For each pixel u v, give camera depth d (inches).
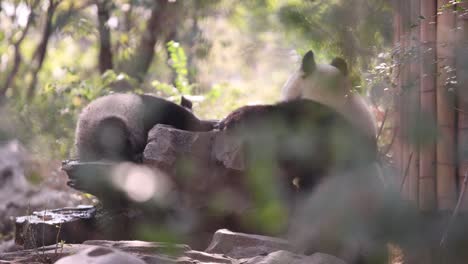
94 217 350.9
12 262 263.4
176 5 748.6
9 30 932.0
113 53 852.6
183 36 779.4
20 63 944.9
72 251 271.7
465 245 113.7
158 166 328.8
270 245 289.4
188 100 478.3
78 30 764.0
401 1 138.0
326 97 333.7
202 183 329.1
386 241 118.6
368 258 254.4
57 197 550.6
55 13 829.2
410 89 110.5
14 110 616.1
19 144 598.5
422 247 114.5
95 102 434.6
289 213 291.7
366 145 143.6
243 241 292.5
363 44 129.6
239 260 270.5
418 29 244.8
